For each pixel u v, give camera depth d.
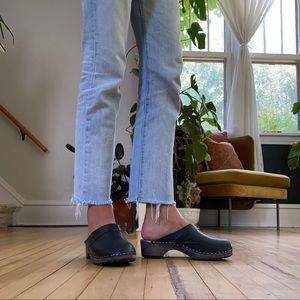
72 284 0.85
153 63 1.28
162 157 1.28
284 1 4.62
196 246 1.26
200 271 1.05
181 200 3.36
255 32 4.38
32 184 3.90
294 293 0.78
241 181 3.37
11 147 3.93
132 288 0.81
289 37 4.61
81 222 3.87
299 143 4.04
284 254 1.52
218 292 0.78
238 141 4.05
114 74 1.16
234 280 0.92
